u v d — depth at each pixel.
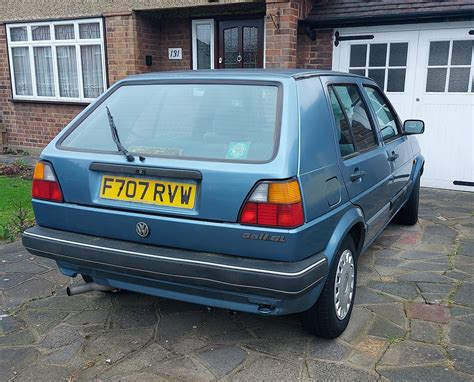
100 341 3.07
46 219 3.08
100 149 2.97
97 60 9.53
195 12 8.81
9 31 10.29
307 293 2.58
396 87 7.51
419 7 6.93
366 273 4.14
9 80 10.56
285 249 2.48
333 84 3.35
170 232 2.68
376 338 3.08
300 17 7.51
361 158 3.42
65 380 2.68
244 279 2.48
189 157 2.70
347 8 7.46
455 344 3.00
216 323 3.30
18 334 3.16
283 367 2.78
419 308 3.49
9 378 2.69
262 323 3.29
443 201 6.71
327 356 2.89
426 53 7.18
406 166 4.85
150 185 2.75
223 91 2.96
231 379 2.67
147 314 3.43
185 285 2.66
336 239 2.87
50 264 4.36
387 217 4.34
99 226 2.89
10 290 3.82
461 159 7.28
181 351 2.96
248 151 2.63
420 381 2.64
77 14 9.29
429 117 7.36
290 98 2.75
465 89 7.08
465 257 4.54
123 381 2.66
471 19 6.75
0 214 5.91
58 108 10.16
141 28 8.95
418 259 4.48
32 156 10.41
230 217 2.55
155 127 2.99
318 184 2.72
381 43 7.45
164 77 3.22
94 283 3.38
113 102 3.25
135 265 2.71
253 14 8.56
